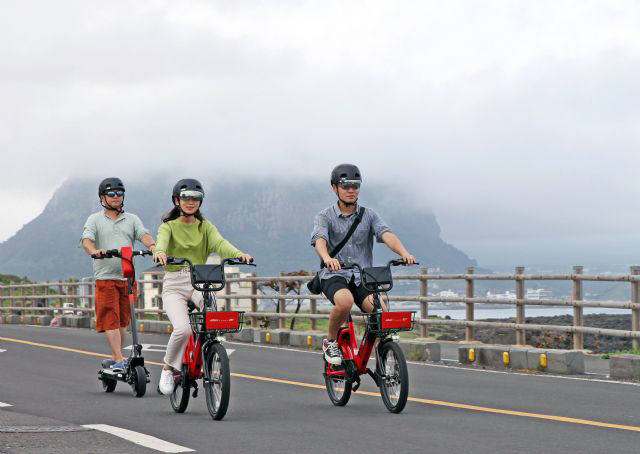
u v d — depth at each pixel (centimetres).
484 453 755
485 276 1948
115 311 1282
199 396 1187
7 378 1443
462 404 1092
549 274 1806
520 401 1123
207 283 995
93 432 862
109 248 1282
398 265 1026
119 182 1290
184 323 1009
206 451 773
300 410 1054
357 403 1114
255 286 2609
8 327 3089
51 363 1703
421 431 877
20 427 879
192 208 1020
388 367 1030
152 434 870
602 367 1575
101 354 1903
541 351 1524
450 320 2042
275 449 781
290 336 2191
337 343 1059
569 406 1071
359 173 1027
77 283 3288
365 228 1038
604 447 782
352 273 1034
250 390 1280
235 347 2128
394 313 999
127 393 1245
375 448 782
